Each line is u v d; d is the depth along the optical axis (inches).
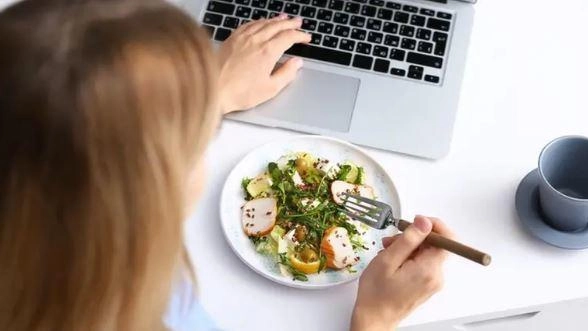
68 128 15.0
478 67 33.2
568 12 34.9
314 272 27.6
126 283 17.6
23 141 15.2
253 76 32.1
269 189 29.5
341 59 33.3
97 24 15.4
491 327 31.0
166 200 17.1
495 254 28.2
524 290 27.4
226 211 29.0
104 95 15.1
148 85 15.8
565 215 27.5
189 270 21.3
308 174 29.9
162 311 20.0
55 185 15.7
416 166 30.5
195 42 16.9
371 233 28.7
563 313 29.8
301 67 33.2
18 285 17.5
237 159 30.8
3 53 14.9
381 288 26.5
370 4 34.7
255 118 31.8
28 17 15.2
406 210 29.2
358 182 29.7
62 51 14.9
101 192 15.8
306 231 28.3
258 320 26.9
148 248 17.3
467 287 27.5
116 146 15.6
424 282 26.4
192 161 18.2
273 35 33.3
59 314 17.9
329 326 26.8
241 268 28.0
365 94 32.3
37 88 14.8
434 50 33.4
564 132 31.2
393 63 33.1
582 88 32.4
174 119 16.6
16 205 15.9
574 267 27.9
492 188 29.8
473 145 30.9
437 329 29.8
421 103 31.9
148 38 15.8
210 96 17.6
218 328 26.3
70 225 16.2
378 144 30.9
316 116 31.8
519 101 32.1
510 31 34.3
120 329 18.8
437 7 34.7
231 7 35.1
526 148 30.8
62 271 17.0
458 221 29.0
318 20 34.5
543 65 33.2
